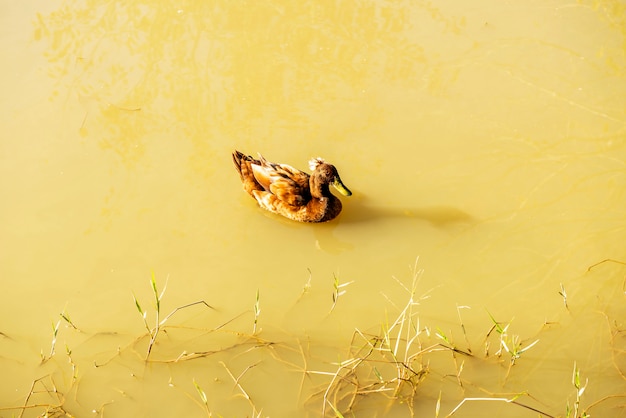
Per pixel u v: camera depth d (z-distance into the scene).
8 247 7.67
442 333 6.58
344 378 6.32
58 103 9.34
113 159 8.59
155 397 6.32
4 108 9.26
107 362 6.62
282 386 6.34
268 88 9.43
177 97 9.37
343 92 9.33
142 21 10.74
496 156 8.45
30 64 9.97
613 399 6.09
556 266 7.30
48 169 8.49
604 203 7.89
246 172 8.01
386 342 6.47
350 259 7.56
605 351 6.48
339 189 7.57
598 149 8.48
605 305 6.89
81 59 10.04
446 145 8.59
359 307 7.07
